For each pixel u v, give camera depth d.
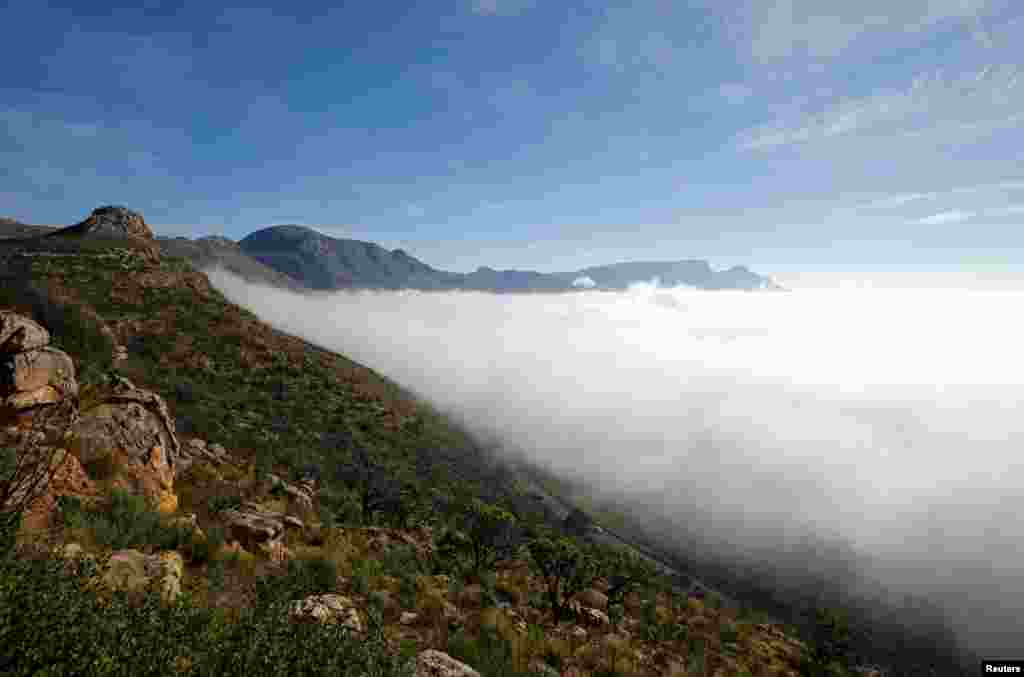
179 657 3.94
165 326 89.56
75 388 13.66
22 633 3.30
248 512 15.02
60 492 9.43
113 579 6.30
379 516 35.62
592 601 25.42
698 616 40.00
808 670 32.97
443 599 13.80
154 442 14.51
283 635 4.77
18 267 85.94
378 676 5.07
